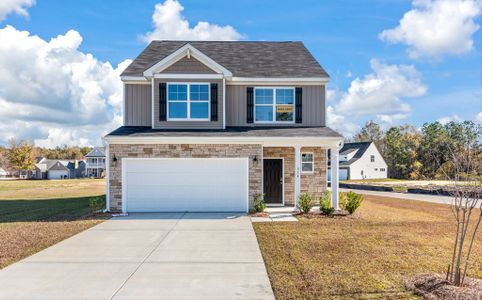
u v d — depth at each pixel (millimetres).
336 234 9492
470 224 11102
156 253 7590
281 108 15703
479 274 6273
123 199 13367
